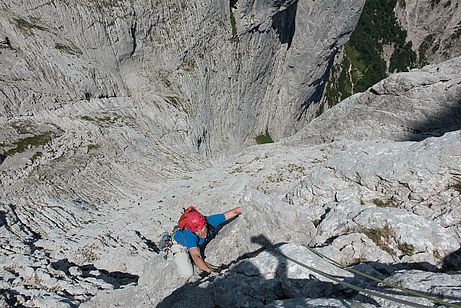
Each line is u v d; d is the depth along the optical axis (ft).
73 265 47.65
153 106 133.28
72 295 38.40
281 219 29.71
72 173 88.12
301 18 177.27
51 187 81.10
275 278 23.50
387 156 33.01
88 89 118.01
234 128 173.78
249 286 23.70
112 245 52.13
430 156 29.76
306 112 217.15
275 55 183.32
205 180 80.69
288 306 19.20
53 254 50.80
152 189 90.89
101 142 102.32
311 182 37.55
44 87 107.34
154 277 29.60
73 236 59.21
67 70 113.29
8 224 62.59
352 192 34.17
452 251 24.17
